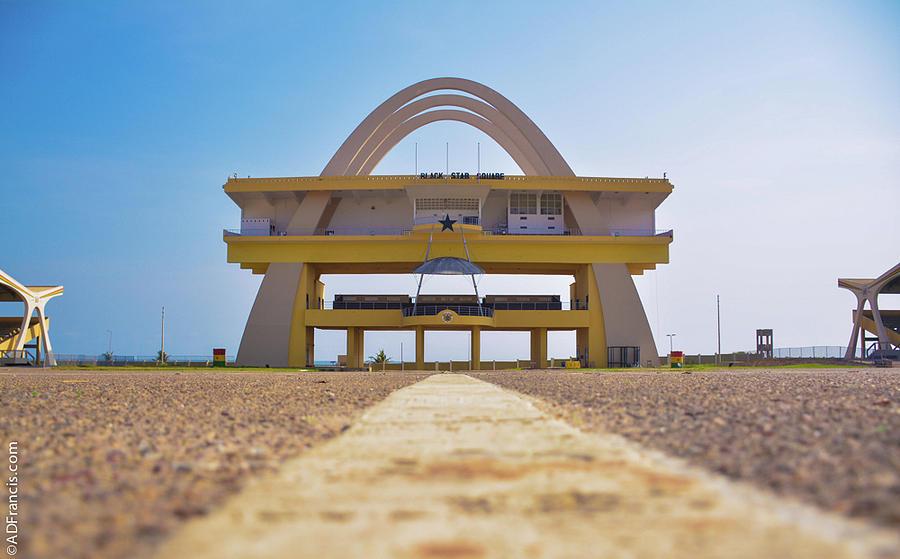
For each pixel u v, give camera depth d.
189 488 6.35
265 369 56.31
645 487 6.09
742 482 6.21
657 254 66.38
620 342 64.69
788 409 12.64
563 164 69.31
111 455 8.38
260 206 70.44
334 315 65.25
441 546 4.47
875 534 4.52
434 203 66.56
